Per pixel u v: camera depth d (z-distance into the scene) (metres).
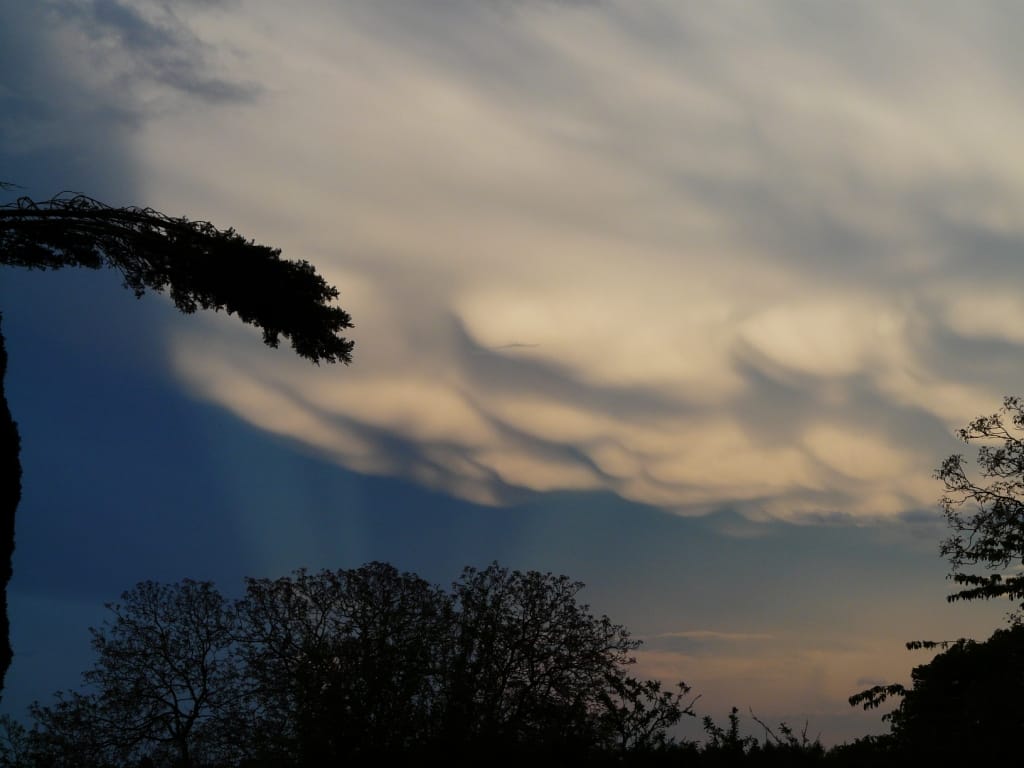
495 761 20.62
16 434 16.25
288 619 22.77
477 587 23.56
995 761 20.14
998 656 22.58
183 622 24.14
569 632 23.08
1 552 15.70
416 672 21.45
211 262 19.12
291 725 21.98
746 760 21.03
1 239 17.83
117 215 18.61
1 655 15.55
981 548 26.25
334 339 20.48
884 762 21.20
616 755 20.95
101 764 23.55
